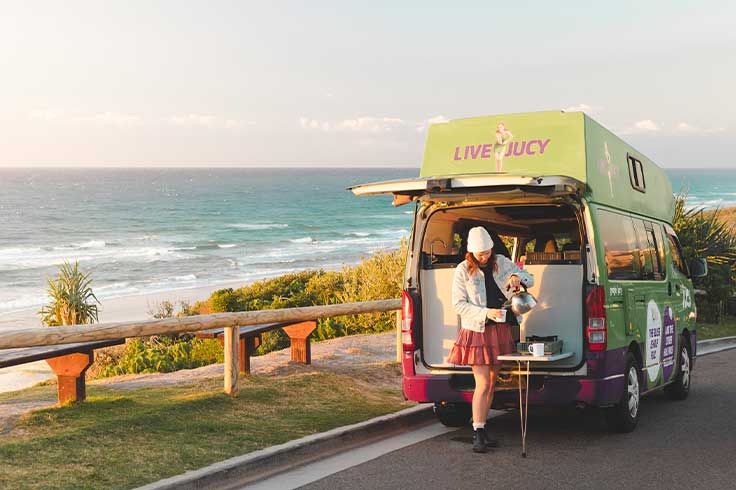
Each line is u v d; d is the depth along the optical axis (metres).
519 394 7.25
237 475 6.23
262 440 7.02
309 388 9.18
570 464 6.66
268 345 16.83
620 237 8.08
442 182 7.18
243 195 183.88
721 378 12.01
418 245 7.78
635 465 6.62
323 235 89.25
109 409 7.66
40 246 75.25
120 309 39.81
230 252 71.31
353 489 5.96
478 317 6.96
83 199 158.38
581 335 7.28
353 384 9.70
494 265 7.15
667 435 7.81
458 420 8.25
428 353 7.73
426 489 5.94
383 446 7.38
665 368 9.20
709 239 21.23
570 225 8.88
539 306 7.41
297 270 57.84
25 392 9.77
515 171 7.77
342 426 7.65
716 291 20.50
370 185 7.57
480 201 7.64
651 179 9.77
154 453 6.47
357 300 19.00
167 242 80.88
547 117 7.75
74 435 6.77
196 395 8.34
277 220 112.44
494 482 6.12
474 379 7.64
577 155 7.50
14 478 5.75
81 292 21.17
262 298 24.25
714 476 6.29
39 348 7.65
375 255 21.03
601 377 7.16
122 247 75.50
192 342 17.67
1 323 36.12
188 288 48.88
